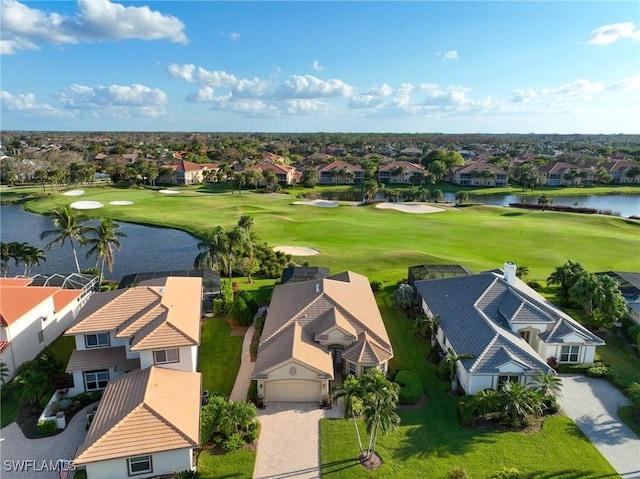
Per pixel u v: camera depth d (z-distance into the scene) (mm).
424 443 27297
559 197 155125
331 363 32844
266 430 28656
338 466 25359
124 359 32781
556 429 28672
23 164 167875
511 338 34500
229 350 38844
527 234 83562
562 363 36406
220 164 194875
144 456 24188
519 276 55844
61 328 42562
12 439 28000
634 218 109125
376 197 152375
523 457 26125
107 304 34938
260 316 45156
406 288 47719
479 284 41844
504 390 29703
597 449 26969
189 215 104125
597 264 64562
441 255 68875
